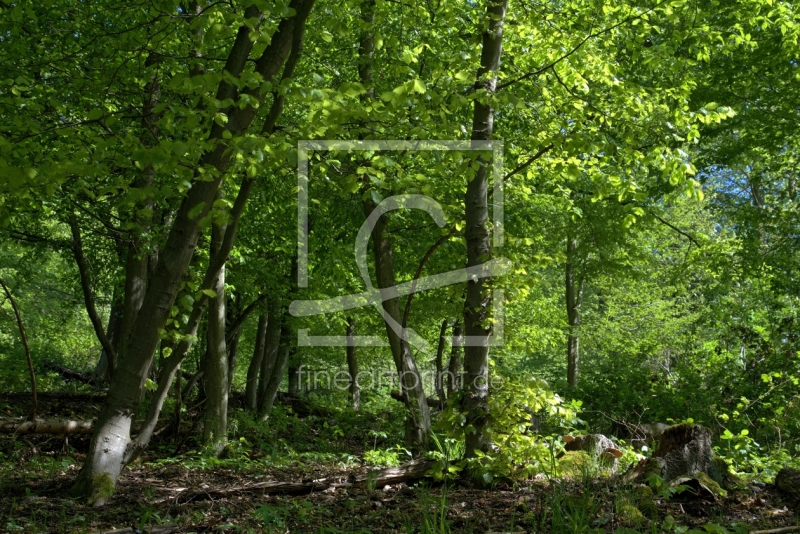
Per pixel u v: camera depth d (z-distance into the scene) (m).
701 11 9.08
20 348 17.38
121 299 15.11
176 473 7.43
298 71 9.81
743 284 15.12
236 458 8.72
